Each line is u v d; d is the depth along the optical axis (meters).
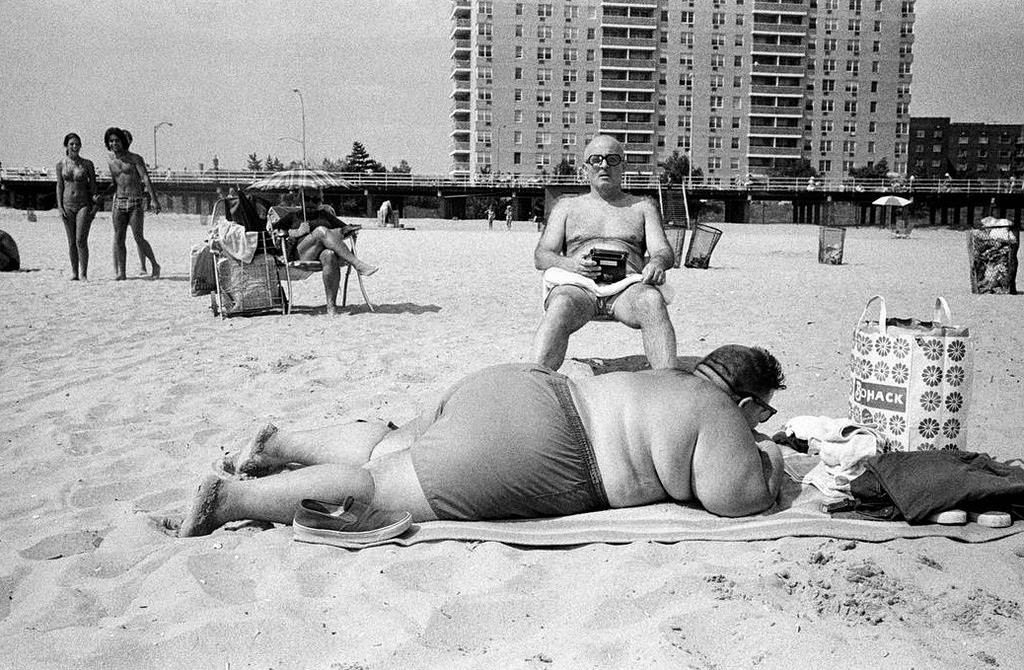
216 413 5.79
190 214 60.66
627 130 107.19
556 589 3.19
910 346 4.29
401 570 3.30
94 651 2.70
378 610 2.95
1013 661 2.62
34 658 2.67
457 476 3.68
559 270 6.41
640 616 2.94
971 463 3.82
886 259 25.72
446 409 3.86
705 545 3.57
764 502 3.81
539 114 106.62
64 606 3.04
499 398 3.75
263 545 3.56
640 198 6.79
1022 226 72.44
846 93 111.62
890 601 3.03
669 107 108.25
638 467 3.79
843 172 112.75
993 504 3.77
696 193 75.88
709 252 20.34
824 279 17.23
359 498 3.73
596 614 2.93
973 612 2.94
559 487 3.74
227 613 2.93
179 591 3.14
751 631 2.78
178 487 4.37
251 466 4.26
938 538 3.62
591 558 3.45
